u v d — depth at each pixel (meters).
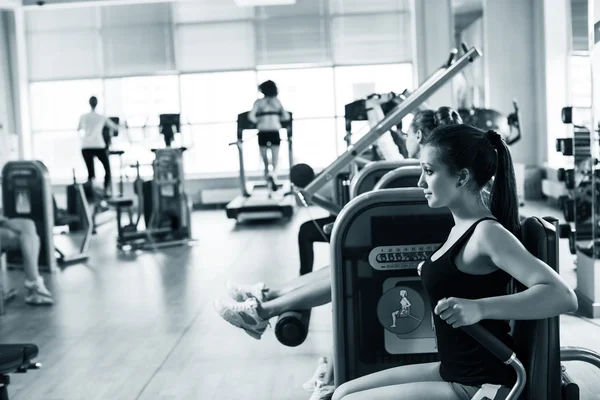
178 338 4.94
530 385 1.97
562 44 10.95
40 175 7.45
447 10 12.12
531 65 11.73
